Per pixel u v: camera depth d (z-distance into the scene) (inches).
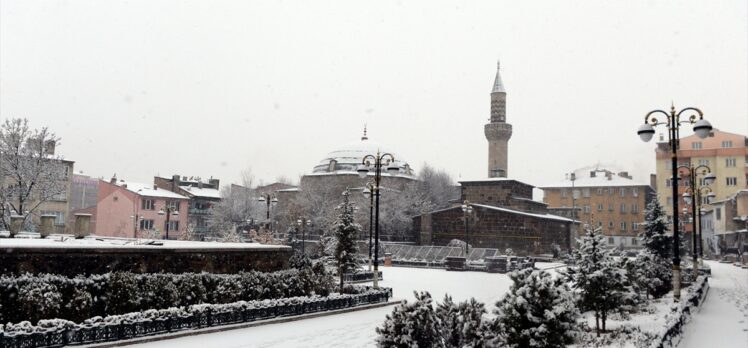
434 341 397.1
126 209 3058.6
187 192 3555.6
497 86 4183.1
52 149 1946.4
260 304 773.9
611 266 694.5
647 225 1368.1
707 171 1382.9
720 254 2802.7
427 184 3976.4
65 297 634.8
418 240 2849.4
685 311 731.4
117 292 668.7
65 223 2583.7
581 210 4001.0
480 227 2667.3
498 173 3405.5
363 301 946.1
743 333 677.3
